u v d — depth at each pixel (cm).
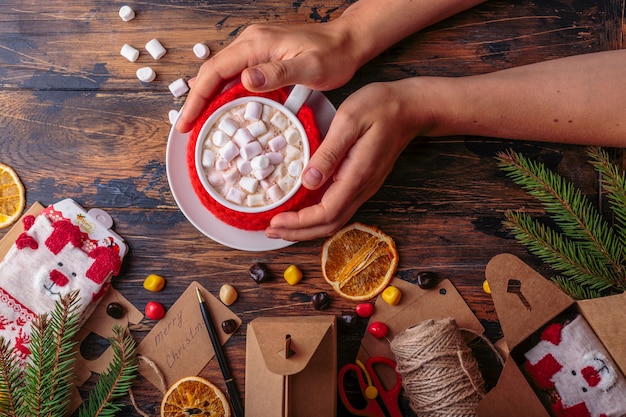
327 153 53
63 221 60
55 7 62
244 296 61
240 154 56
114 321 61
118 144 62
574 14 61
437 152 61
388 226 61
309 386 56
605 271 56
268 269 61
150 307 60
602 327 52
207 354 61
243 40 56
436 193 61
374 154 54
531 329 53
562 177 60
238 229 59
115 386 57
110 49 62
